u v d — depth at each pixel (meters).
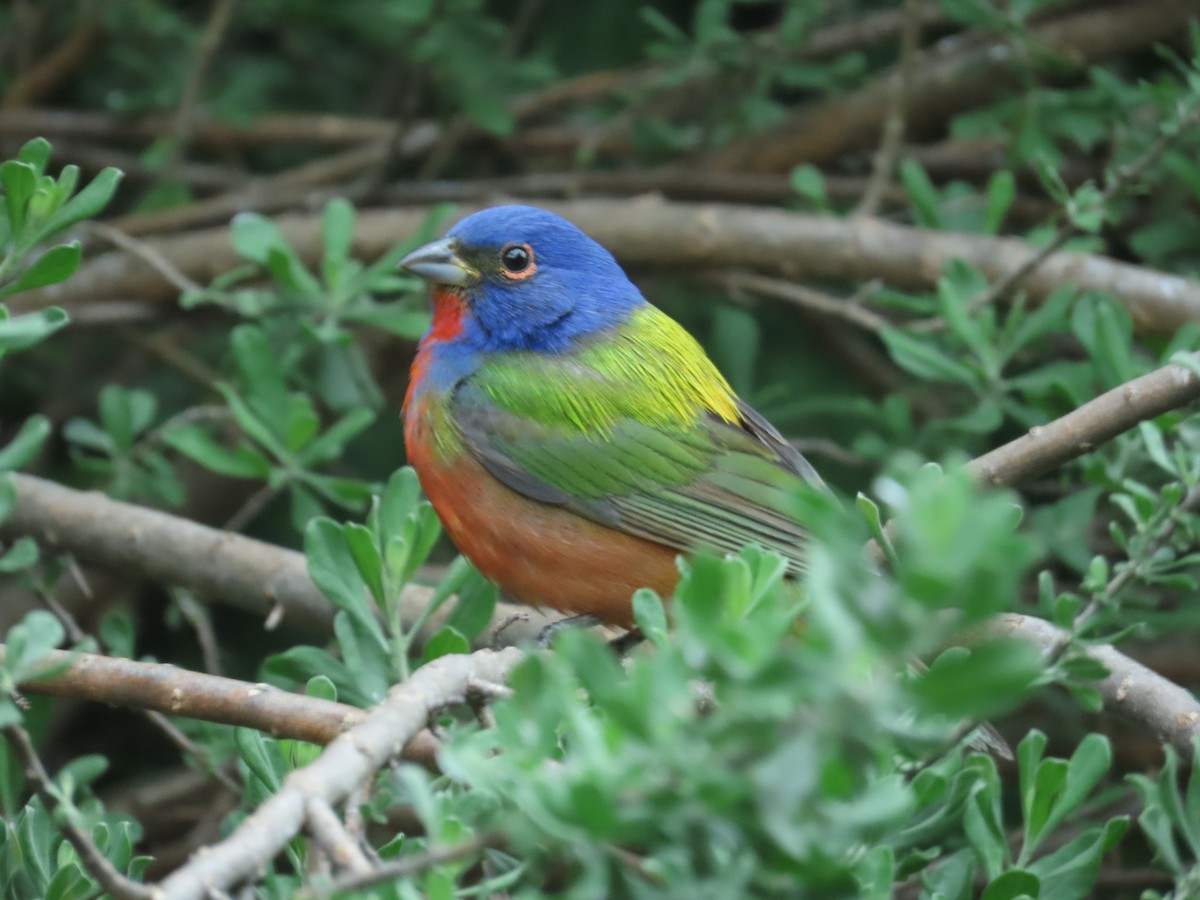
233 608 14.77
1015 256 12.92
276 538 15.27
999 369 11.39
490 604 8.59
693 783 3.96
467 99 14.30
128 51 15.91
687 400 10.55
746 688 3.92
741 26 18.16
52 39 17.61
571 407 10.28
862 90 16.00
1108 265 12.61
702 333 15.85
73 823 5.20
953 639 6.98
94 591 13.81
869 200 13.78
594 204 14.14
